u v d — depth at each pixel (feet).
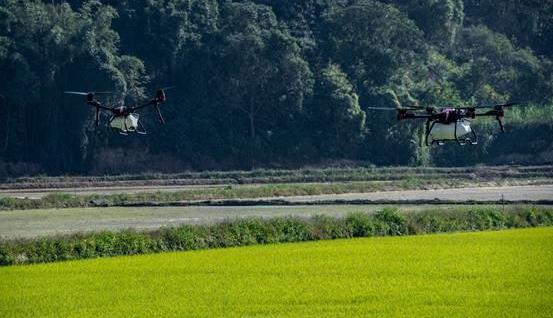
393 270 484.74
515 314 387.34
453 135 504.43
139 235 585.63
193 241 595.06
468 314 387.55
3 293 433.89
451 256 530.68
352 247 576.20
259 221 637.30
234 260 526.16
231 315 387.55
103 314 390.63
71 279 468.75
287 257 534.78
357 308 398.42
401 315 385.91
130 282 458.91
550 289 434.30
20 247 542.57
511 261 511.40
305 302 410.11
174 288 442.91
